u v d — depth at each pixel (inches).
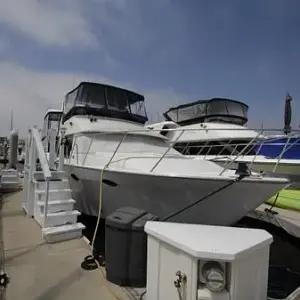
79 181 255.4
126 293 113.3
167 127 532.1
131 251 119.2
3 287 115.3
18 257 148.5
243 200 200.7
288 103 564.7
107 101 311.4
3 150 724.7
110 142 269.0
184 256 85.7
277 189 196.5
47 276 126.6
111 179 218.2
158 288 95.0
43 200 205.9
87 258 142.5
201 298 81.4
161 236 93.4
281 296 166.4
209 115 546.9
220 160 311.0
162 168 215.6
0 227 203.3
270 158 428.5
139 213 135.1
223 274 81.6
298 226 265.3
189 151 526.3
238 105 567.2
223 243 87.5
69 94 338.6
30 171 232.2
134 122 322.0
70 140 295.7
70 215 191.3
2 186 386.3
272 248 259.4
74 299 107.7
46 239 173.0
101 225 265.3
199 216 208.8
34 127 233.8
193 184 193.9
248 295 86.7
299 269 209.8
